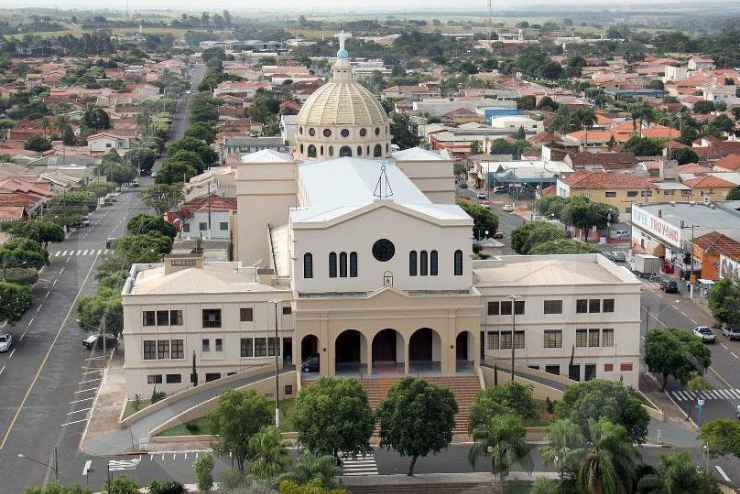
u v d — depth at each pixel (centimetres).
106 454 16650
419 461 16288
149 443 16950
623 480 14012
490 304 19200
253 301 18950
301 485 13875
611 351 19400
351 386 15862
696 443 16825
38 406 18662
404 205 19325
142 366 18938
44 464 16325
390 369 18962
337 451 15425
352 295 18925
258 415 15575
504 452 14738
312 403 15538
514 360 19012
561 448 14262
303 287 18888
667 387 19600
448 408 15650
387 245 18962
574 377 19462
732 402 18762
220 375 19125
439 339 19225
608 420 14588
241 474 14550
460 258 19100
